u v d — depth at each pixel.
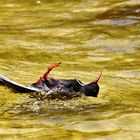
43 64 16.50
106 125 9.76
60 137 9.05
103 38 21.38
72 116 10.15
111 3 28.67
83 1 30.52
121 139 9.07
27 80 13.59
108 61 17.55
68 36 22.12
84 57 18.12
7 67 15.49
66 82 10.57
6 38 21.48
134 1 27.91
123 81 14.17
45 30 23.48
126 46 20.03
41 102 10.48
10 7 30.72
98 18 25.73
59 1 31.75
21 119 9.98
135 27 23.23
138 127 9.76
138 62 17.44
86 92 10.53
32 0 33.09
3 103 10.78
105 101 11.45
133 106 11.17
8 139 8.93
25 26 24.81
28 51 18.83
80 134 9.26
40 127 9.55
